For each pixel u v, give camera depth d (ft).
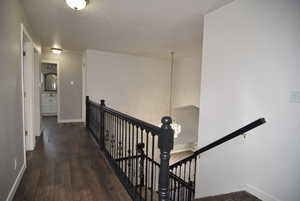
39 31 11.58
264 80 6.26
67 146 11.35
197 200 6.15
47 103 23.53
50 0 7.63
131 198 6.24
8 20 5.99
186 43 13.96
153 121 20.97
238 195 6.46
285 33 5.69
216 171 8.06
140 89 19.86
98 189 6.70
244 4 6.88
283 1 5.72
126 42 14.02
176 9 8.24
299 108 5.40
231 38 7.42
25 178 7.29
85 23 10.17
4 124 5.41
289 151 5.64
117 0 7.51
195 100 18.79
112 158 8.87
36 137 13.24
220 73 7.94
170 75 21.72
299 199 5.46
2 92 5.29
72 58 19.36
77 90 19.86
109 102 18.10
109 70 17.87
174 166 10.69
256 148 6.51
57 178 7.38
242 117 7.02
